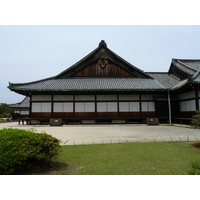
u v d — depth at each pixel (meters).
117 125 19.56
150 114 21.41
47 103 20.94
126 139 9.86
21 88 19.20
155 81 23.34
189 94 19.42
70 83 21.73
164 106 21.69
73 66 23.20
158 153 6.62
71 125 19.72
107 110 21.17
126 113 21.25
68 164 5.50
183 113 20.64
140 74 24.23
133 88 20.11
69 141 9.34
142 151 6.93
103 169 4.99
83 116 20.92
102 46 23.97
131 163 5.48
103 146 7.91
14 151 4.32
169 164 5.36
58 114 20.81
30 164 4.85
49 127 17.73
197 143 8.27
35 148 4.64
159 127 17.16
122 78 23.89
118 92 21.08
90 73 23.75
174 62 26.00
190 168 5.00
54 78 23.08
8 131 5.09
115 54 23.50
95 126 18.69
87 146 7.92
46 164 5.30
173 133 12.37
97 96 21.33
